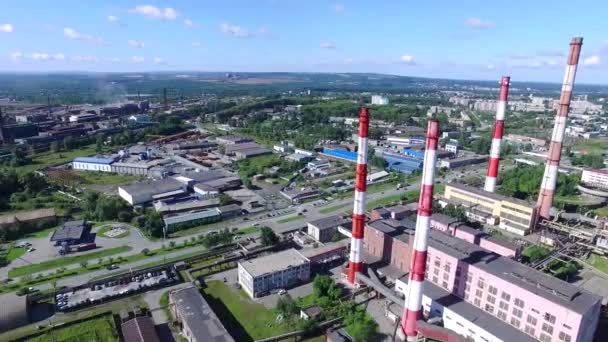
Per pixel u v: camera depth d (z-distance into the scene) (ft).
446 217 503.20
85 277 397.60
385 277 408.46
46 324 326.85
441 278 374.02
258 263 397.39
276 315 345.72
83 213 569.64
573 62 468.34
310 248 471.62
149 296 370.32
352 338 310.86
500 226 551.18
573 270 422.41
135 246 469.57
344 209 602.85
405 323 319.06
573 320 274.77
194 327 305.53
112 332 316.19
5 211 571.28
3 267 417.49
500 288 320.70
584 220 556.51
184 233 511.40
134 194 608.19
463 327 323.37
